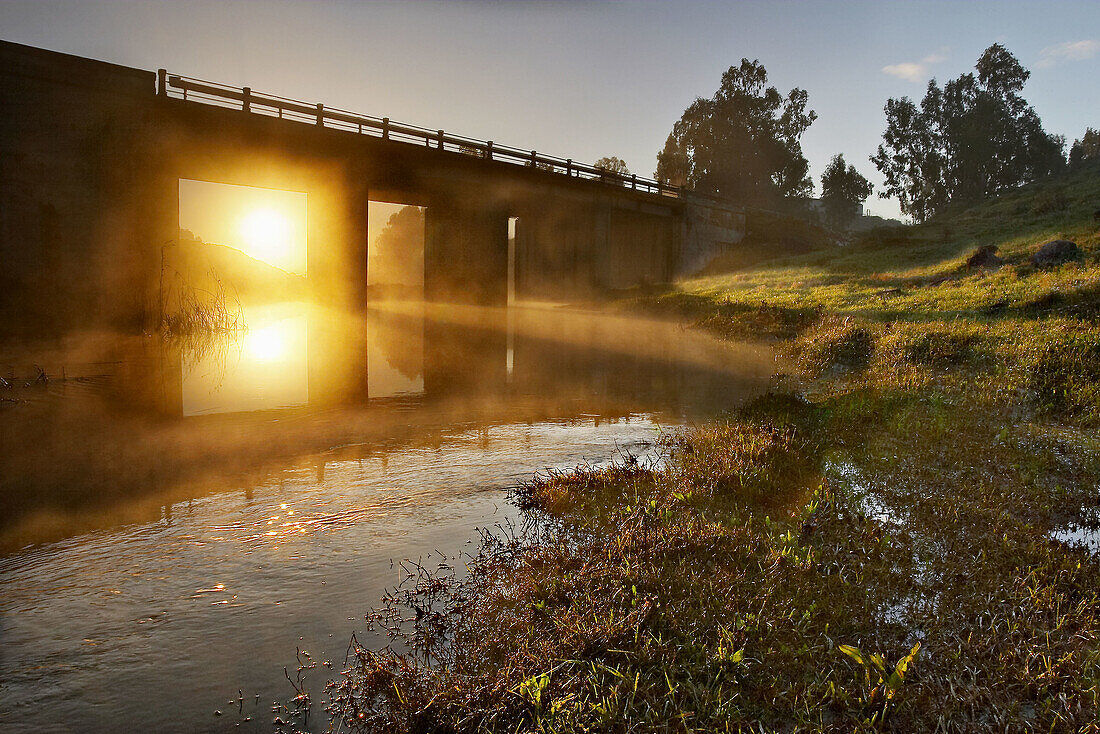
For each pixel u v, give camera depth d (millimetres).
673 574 4195
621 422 9508
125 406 10195
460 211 34000
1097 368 9938
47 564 4434
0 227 17219
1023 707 3031
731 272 43594
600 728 2832
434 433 8695
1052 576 4258
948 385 10203
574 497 5832
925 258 32812
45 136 17859
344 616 3818
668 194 46375
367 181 26656
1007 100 75375
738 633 3494
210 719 2928
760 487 5973
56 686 3119
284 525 5211
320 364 15953
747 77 66312
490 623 3727
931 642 3516
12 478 6371
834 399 9805
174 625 3688
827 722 2914
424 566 4492
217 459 7188
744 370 14789
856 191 74938
